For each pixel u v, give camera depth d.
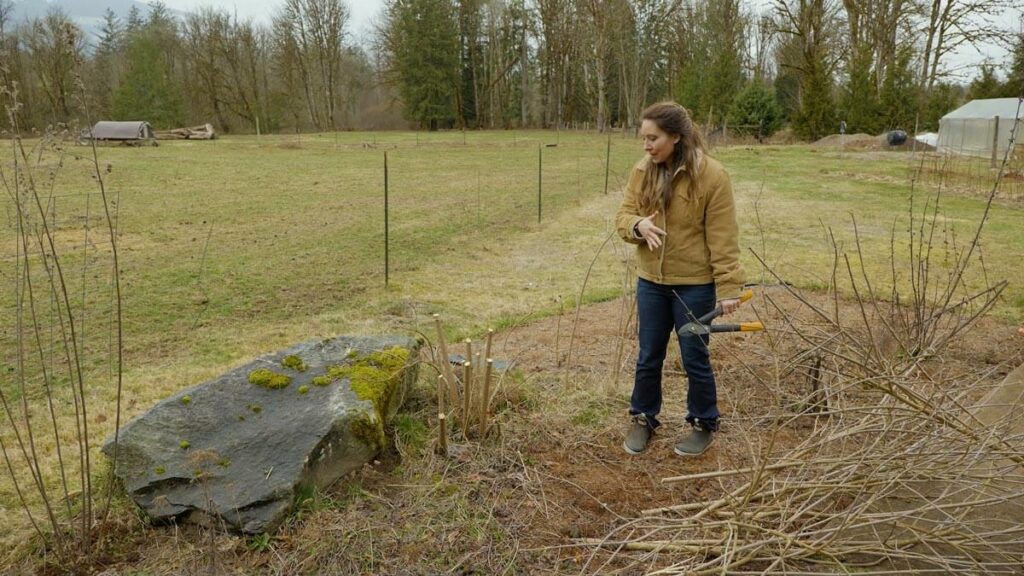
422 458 3.34
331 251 9.29
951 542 2.44
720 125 36.28
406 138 40.34
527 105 59.00
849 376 3.49
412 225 11.45
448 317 6.32
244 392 3.29
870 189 16.28
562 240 10.35
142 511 2.87
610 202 14.43
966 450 2.65
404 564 2.65
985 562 2.52
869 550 2.51
